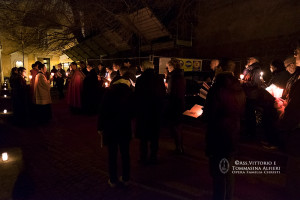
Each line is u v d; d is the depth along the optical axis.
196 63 9.68
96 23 13.68
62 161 4.57
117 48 16.97
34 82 8.12
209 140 2.72
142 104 4.19
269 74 10.45
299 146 2.27
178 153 4.91
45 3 14.84
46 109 7.65
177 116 4.74
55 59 22.55
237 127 2.71
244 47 11.70
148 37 14.41
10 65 20.06
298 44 2.39
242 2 11.70
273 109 5.31
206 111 2.71
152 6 12.65
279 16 10.09
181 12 13.06
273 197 3.30
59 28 16.58
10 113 9.34
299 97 2.23
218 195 2.72
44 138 6.04
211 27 13.48
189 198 3.29
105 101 3.44
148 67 4.19
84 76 9.28
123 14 12.90
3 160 4.56
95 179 3.83
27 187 3.55
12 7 15.09
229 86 2.65
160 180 3.81
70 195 3.34
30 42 17.48
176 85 4.63
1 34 18.42
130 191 3.46
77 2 12.86
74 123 7.67
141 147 4.36
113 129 3.45
